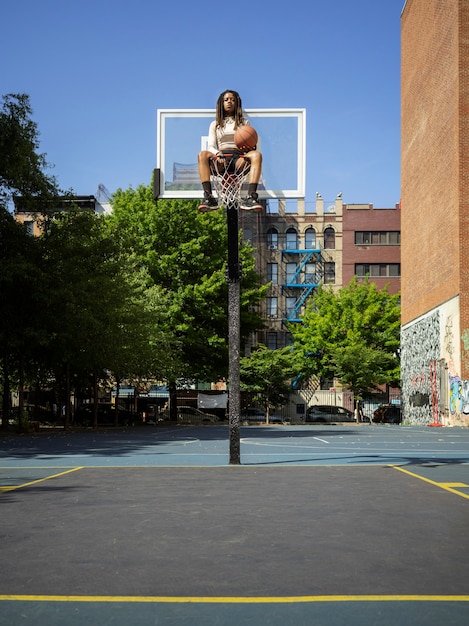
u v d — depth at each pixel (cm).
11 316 2884
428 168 4331
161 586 435
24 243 2933
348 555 518
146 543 561
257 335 7256
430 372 4238
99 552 529
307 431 3219
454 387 3753
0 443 2106
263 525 639
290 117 1403
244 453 1623
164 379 4516
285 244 7388
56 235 3020
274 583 441
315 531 611
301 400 6625
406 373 4972
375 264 7281
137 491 877
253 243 7350
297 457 1486
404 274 5072
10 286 2772
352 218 7338
